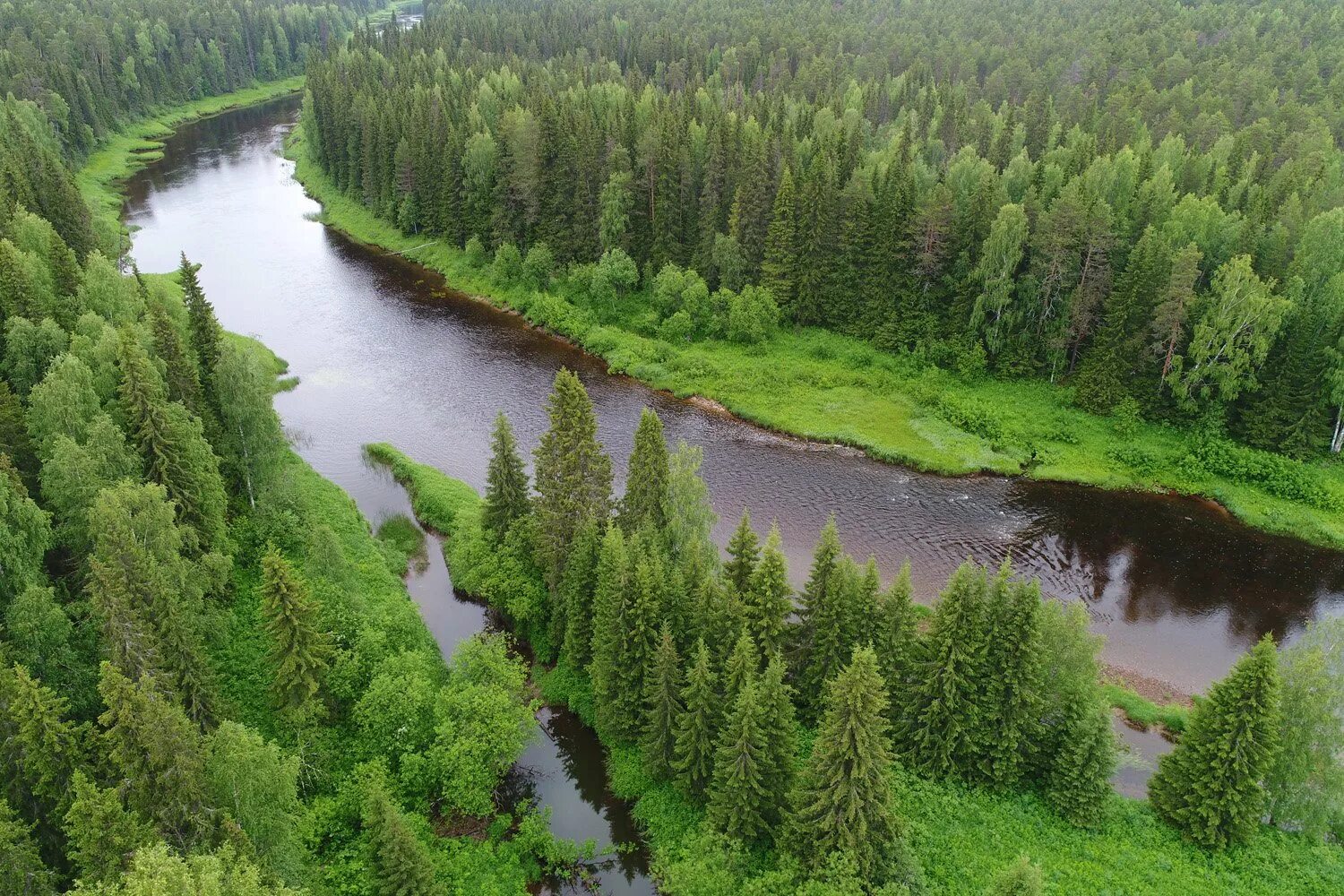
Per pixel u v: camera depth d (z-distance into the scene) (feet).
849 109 427.74
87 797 105.09
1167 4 629.51
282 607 145.38
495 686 157.79
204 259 419.13
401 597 201.77
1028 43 573.74
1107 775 148.87
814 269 327.26
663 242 357.61
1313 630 156.76
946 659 150.51
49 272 233.76
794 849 132.67
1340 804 147.23
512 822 155.12
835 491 259.39
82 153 530.27
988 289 292.40
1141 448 268.41
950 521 246.88
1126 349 276.41
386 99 480.23
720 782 145.28
